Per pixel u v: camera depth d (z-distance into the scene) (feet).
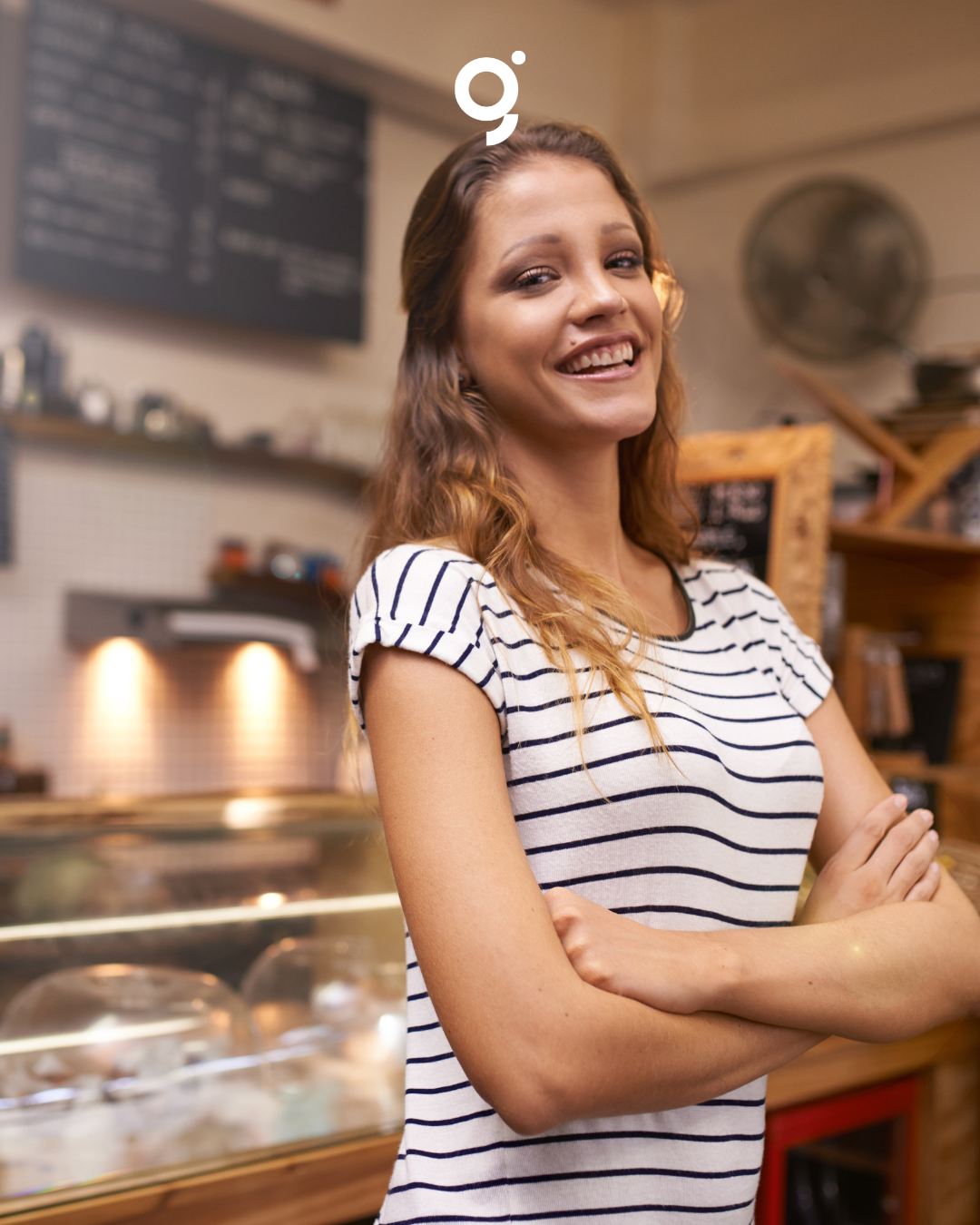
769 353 14.25
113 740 11.77
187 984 4.49
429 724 2.45
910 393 13.32
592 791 2.53
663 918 2.57
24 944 4.43
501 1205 2.44
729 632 3.22
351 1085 4.47
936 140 13.69
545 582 2.81
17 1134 3.88
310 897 5.10
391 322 14.33
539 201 2.87
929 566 7.91
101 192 11.31
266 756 12.44
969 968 2.72
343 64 13.15
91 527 11.88
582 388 2.84
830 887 2.88
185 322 12.63
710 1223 2.57
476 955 2.22
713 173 15.44
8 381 10.94
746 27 15.08
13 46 11.32
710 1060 2.31
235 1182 3.90
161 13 11.94
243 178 12.28
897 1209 5.73
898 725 7.37
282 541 13.29
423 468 3.12
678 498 3.63
